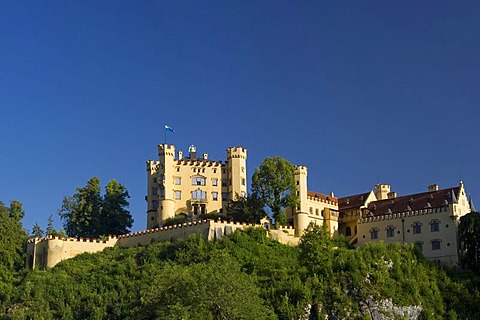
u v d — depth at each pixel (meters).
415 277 143.25
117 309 133.12
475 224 152.38
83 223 187.00
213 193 191.38
